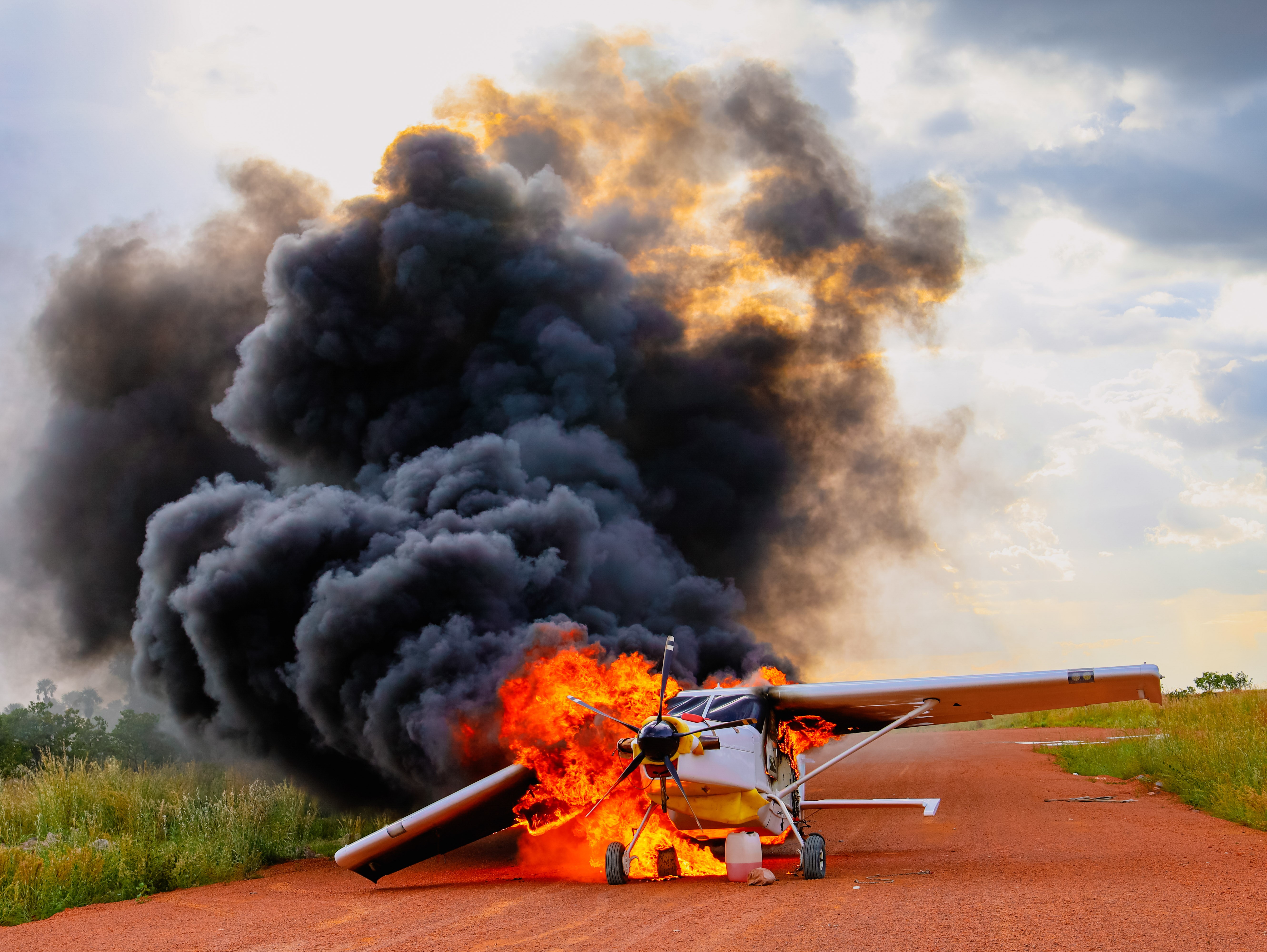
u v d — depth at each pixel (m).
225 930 8.19
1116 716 37.09
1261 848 9.66
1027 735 35.31
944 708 11.26
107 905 10.00
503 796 11.45
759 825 9.93
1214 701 29.30
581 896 9.25
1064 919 6.52
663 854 10.53
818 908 7.53
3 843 12.27
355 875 11.80
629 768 10.09
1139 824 12.08
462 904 9.10
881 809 13.19
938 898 7.65
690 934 6.80
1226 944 5.58
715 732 9.95
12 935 8.47
